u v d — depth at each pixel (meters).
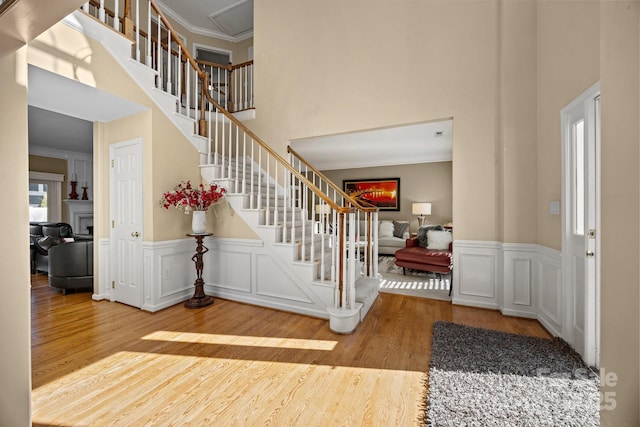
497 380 1.84
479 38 3.29
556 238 2.56
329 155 6.96
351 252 2.70
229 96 5.15
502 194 3.13
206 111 4.64
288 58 4.42
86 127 5.07
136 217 3.27
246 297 3.45
